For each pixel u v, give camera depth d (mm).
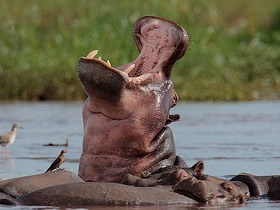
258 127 85312
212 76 125312
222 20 144375
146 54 48000
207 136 77688
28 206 40938
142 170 47031
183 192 43156
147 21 48406
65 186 41781
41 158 62406
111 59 119562
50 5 138875
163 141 47750
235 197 43594
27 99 121062
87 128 47781
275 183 45312
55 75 122125
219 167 57000
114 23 126812
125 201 41250
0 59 123438
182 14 128750
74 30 128125
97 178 47344
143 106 46844
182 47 47219
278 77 132375
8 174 53469
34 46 128000
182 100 120812
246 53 134250
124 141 46906
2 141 65688
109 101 46312
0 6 134500
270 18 151125
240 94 122250
